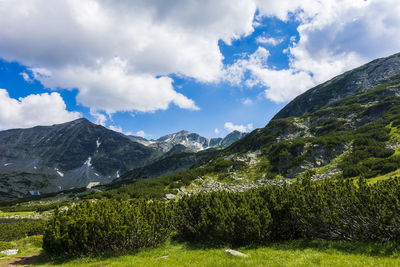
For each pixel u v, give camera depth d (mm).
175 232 23766
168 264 11891
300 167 73062
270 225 16688
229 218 17188
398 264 8289
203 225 18484
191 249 17219
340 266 8719
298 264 9602
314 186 17250
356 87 150875
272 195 18609
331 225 13906
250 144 128875
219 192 24609
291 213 16266
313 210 14305
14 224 39312
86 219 17609
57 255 17812
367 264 8672
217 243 17938
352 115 104250
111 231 17188
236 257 12453
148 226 18359
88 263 15367
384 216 11352
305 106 172375
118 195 77812
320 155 74500
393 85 119750
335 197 14523
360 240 12852
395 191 12344
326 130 100062
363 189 14242
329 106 137375
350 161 62062
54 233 17484
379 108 92625
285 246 14461
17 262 18688
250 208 17797
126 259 15188
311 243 14250
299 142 86312
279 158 83938
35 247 25859
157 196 72000
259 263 10352
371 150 63812
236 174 87812
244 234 16484
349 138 77562
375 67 159250
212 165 112500
